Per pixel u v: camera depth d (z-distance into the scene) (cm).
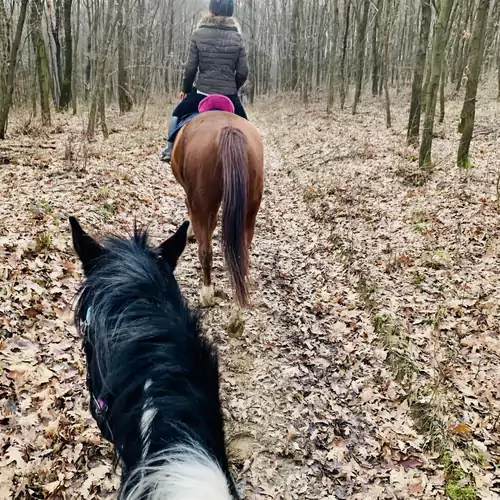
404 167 991
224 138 438
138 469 149
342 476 339
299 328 511
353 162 1152
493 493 316
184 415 157
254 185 468
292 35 3238
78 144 1166
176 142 526
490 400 395
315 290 590
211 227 495
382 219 773
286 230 793
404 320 501
